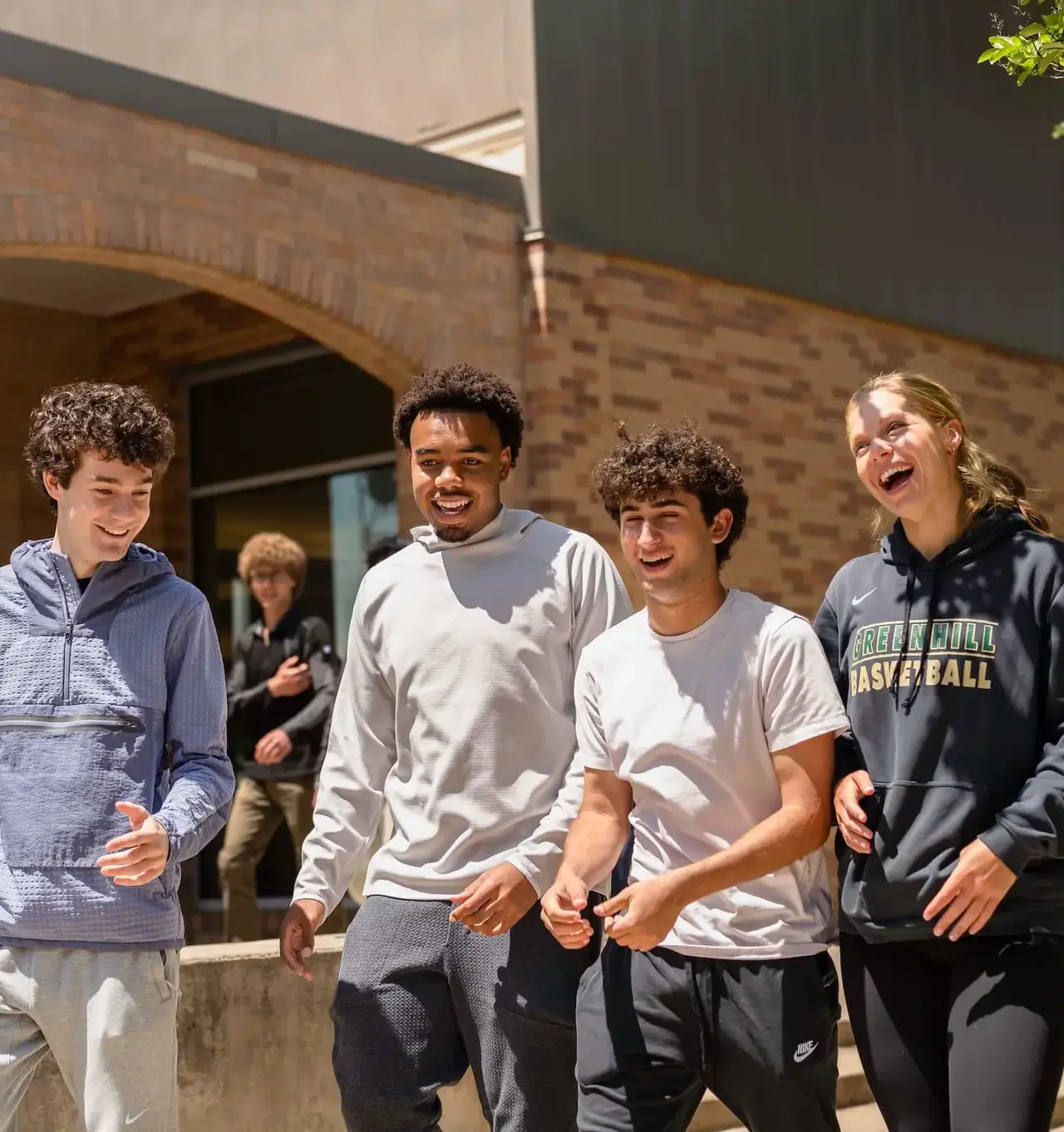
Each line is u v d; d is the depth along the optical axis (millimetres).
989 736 2865
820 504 9094
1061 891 2809
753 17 9102
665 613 3021
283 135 7023
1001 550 2973
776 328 8977
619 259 8188
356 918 3371
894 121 9867
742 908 2898
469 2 8312
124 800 2957
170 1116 2979
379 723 3490
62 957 2922
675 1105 2961
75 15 10336
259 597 6402
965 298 10180
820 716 2898
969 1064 2756
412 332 7434
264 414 9375
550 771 3289
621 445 3061
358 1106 3252
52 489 3096
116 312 9766
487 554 3391
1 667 3010
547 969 3203
